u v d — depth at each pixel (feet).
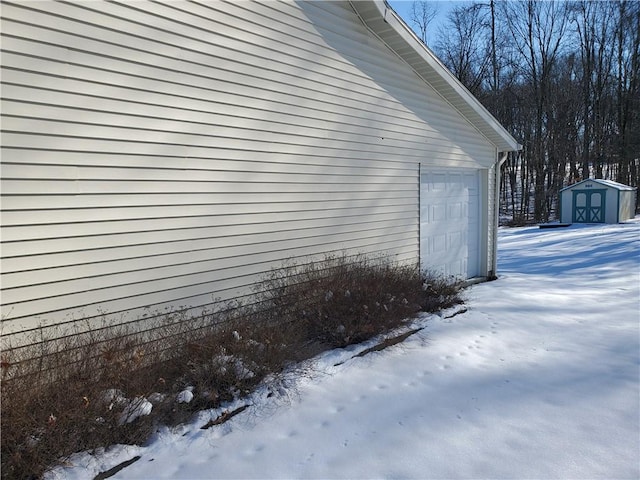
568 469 9.43
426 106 25.04
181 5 13.42
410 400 12.72
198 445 10.41
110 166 11.99
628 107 102.32
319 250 18.80
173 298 13.70
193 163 13.99
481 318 20.98
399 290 18.94
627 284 28.55
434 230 26.61
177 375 12.11
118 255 12.30
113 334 11.96
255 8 15.65
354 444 10.53
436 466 9.64
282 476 9.37
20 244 10.45
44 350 10.57
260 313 15.85
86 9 11.31
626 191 73.97
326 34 18.61
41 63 10.56
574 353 16.40
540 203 99.04
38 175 10.64
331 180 19.24
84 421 9.47
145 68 12.61
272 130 16.48
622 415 11.66
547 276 33.96
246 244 15.83
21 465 8.46
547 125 104.06
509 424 11.37
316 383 13.56
